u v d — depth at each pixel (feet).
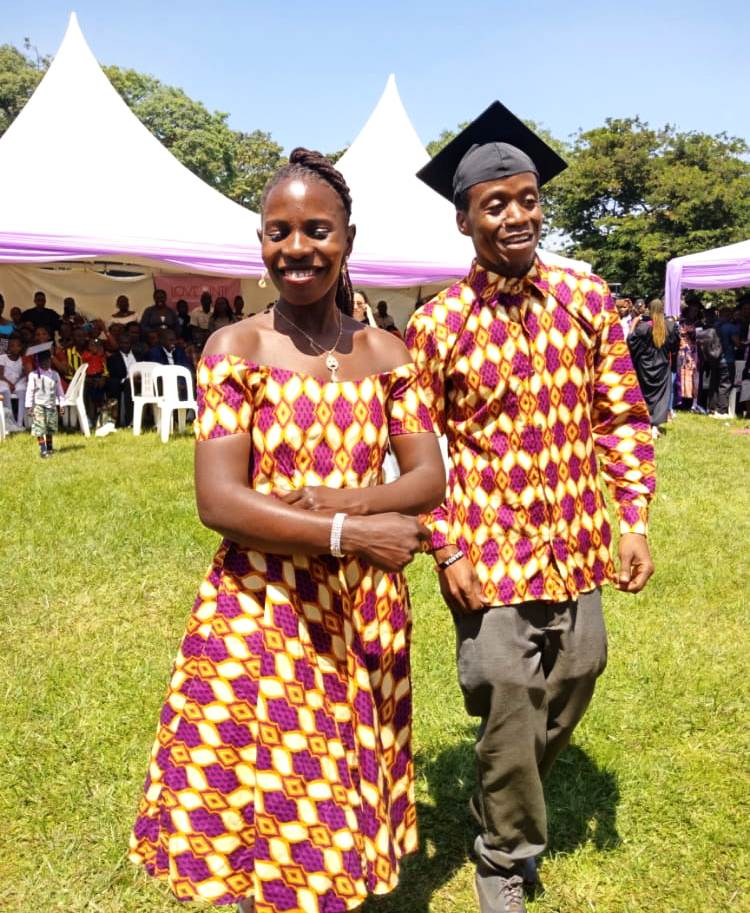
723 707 12.36
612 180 151.74
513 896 8.03
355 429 6.35
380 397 6.56
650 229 147.95
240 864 6.24
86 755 10.98
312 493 5.98
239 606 6.28
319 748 6.17
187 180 45.16
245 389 6.20
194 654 6.41
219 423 6.13
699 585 17.90
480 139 8.04
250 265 40.70
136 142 44.88
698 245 141.90
